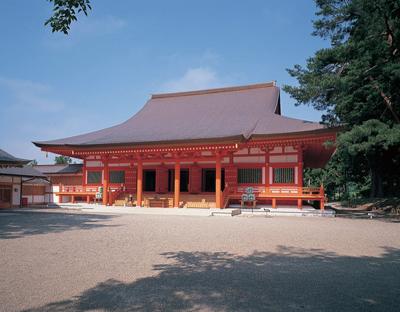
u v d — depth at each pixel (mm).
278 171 28594
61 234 14258
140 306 5840
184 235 14016
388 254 10359
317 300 6160
